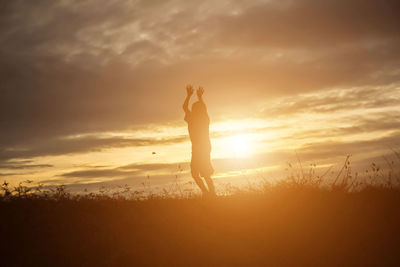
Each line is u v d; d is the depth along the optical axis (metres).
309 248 5.14
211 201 7.75
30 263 5.03
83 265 4.94
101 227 6.33
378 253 4.82
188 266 4.84
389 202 6.52
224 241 5.60
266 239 5.59
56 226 6.42
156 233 6.05
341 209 6.43
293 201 6.90
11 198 7.93
